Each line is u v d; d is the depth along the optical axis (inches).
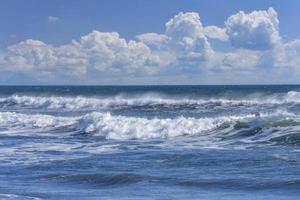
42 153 909.8
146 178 669.9
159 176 679.1
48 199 579.8
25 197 589.9
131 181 660.7
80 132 1190.3
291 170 680.4
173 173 696.4
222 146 930.1
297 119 1041.5
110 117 1212.5
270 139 956.0
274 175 655.1
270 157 778.2
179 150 894.4
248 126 1062.4
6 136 1160.2
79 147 974.4
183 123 1112.2
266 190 591.8
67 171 735.7
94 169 743.1
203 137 1045.2
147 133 1101.1
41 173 729.0
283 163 729.6
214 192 593.3
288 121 1034.1
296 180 620.4
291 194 569.3
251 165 727.1
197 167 731.4
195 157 807.7
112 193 602.9
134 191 609.0
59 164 790.5
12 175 721.0
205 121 1120.2
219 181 640.4
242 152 842.8
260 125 1042.7
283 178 636.1
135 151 901.2
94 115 1238.3
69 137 1130.0
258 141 955.3
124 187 633.0
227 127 1082.1
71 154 892.0
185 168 727.7
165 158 811.4
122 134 1117.1
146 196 582.2
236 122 1085.1
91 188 636.1
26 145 1010.7
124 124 1143.0
